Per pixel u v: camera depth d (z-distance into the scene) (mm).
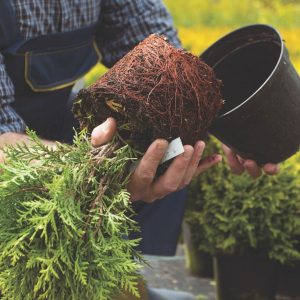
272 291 2693
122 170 1523
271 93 1659
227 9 6070
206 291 2877
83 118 1619
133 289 1415
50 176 1474
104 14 2264
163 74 1529
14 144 1736
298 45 4848
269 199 2502
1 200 1442
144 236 2324
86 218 1444
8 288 1467
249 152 1796
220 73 1960
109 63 2355
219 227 2582
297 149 1822
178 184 1606
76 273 1401
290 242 2570
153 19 2260
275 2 5844
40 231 1438
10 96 1882
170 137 1533
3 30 1951
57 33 2043
